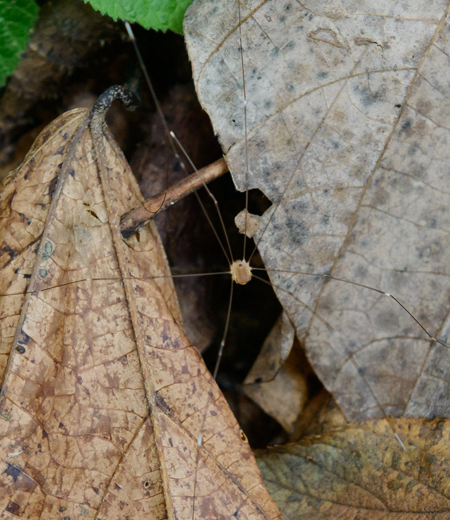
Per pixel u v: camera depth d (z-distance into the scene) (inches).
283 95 5.5
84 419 5.0
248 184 5.6
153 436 5.0
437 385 5.7
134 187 5.6
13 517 4.8
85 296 5.2
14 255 5.3
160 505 4.9
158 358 5.2
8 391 5.0
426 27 5.5
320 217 5.7
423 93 5.5
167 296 5.6
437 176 5.7
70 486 4.9
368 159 5.6
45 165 5.5
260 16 5.5
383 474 5.5
